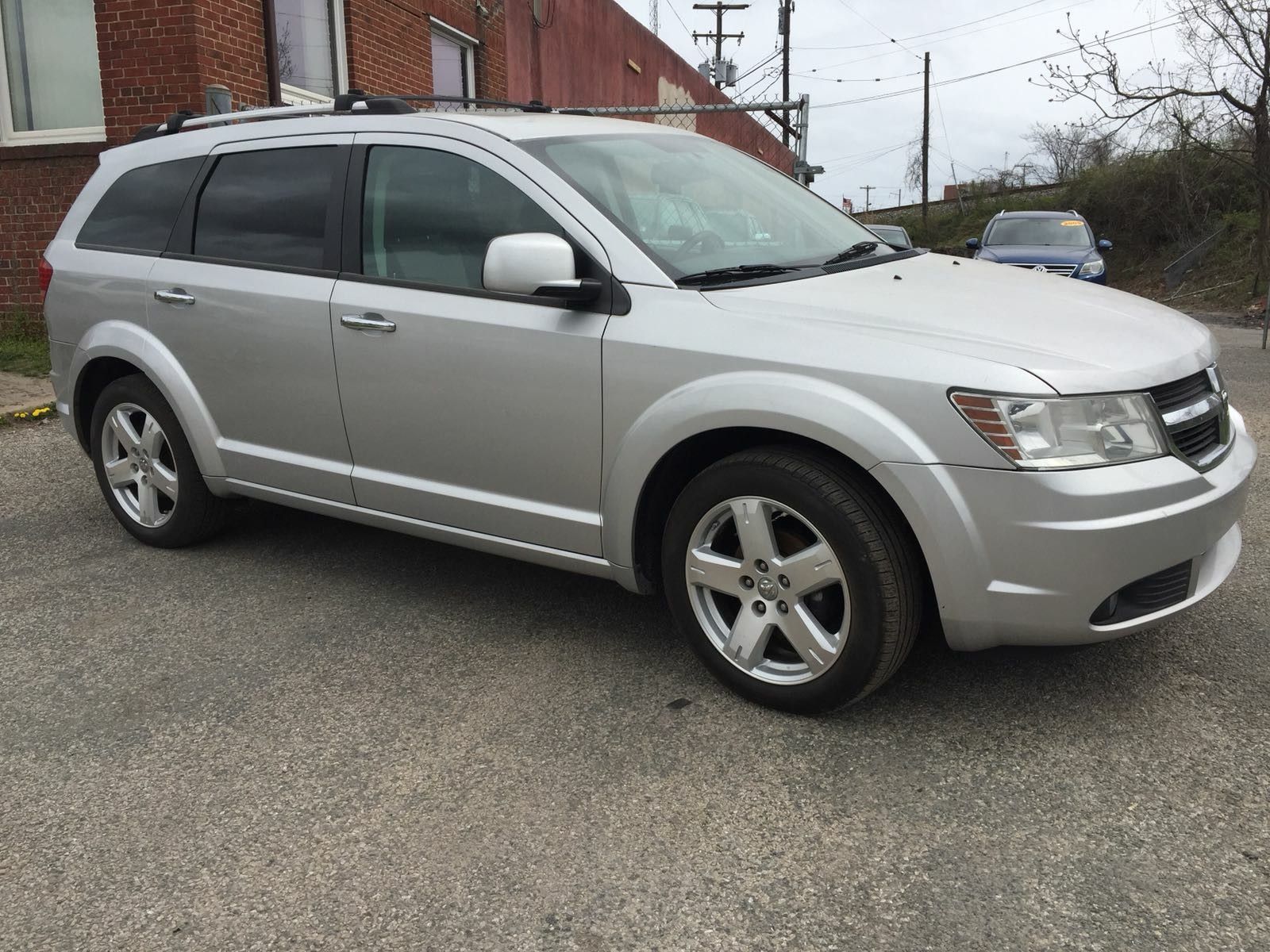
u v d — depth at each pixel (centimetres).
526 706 312
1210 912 217
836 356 273
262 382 394
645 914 221
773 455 285
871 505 273
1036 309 303
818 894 226
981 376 258
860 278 325
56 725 306
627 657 345
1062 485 255
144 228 437
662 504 324
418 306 346
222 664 345
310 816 259
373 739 295
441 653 351
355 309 360
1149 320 309
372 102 385
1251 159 2047
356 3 991
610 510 316
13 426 686
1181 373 281
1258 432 650
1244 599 375
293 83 951
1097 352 271
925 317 286
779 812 256
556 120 372
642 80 1942
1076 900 222
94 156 859
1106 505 256
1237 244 2077
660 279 307
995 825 248
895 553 273
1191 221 2272
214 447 418
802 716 299
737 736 291
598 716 305
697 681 326
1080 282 360
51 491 551
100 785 275
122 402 445
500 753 286
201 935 218
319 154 384
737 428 295
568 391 316
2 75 885
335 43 988
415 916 222
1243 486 293
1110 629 269
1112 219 2447
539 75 1434
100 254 447
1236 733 286
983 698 308
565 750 287
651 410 300
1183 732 287
